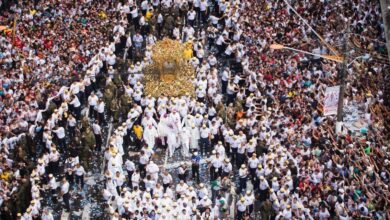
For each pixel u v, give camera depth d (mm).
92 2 164750
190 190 125875
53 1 164875
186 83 147625
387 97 146250
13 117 140750
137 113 139375
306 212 122812
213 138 137875
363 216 122562
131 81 147000
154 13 161750
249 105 142375
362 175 128375
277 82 147375
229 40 156250
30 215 124688
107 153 132000
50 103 141875
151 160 132750
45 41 156125
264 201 124875
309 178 128000
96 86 150250
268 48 154750
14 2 164625
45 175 133625
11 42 155250
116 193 129125
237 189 132500
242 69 152000
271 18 161375
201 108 139750
